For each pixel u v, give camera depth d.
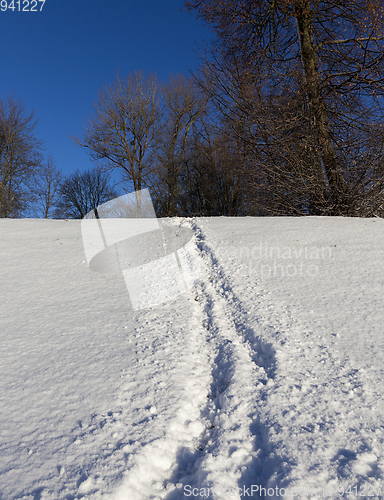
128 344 2.81
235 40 11.94
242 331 3.03
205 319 3.41
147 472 1.69
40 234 7.16
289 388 2.17
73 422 1.92
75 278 4.54
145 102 22.23
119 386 2.25
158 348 2.74
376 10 8.40
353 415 1.92
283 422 1.92
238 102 12.23
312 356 2.49
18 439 1.79
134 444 1.79
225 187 20.91
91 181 28.53
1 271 4.86
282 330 2.85
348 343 2.62
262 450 1.81
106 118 21.81
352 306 3.19
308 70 9.86
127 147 22.70
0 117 22.77
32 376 2.35
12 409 2.02
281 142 9.76
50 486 1.53
